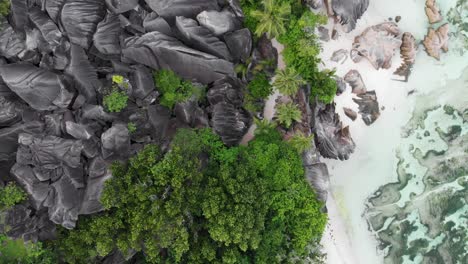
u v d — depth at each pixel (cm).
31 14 1777
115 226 1662
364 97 1966
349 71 1959
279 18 1758
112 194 1642
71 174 1770
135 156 1736
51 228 1816
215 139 1828
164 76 1789
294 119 1864
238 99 1888
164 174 1623
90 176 1769
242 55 1834
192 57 1736
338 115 1967
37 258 1819
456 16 1952
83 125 1772
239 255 1694
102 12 1792
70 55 1759
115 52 1788
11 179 1822
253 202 1641
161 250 1797
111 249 1703
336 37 1941
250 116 1925
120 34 1784
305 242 1789
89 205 1750
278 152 1777
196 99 1855
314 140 1938
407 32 1947
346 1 1823
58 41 1788
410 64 1964
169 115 1861
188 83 1828
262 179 1686
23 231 1806
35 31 1780
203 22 1741
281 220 1775
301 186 1769
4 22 1795
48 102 1762
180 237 1605
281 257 1780
